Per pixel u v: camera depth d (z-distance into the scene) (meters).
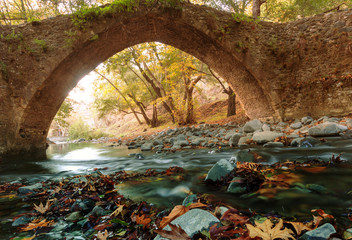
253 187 2.05
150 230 1.31
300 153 3.76
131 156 5.88
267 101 9.32
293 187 1.97
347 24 7.69
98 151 8.58
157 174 3.18
